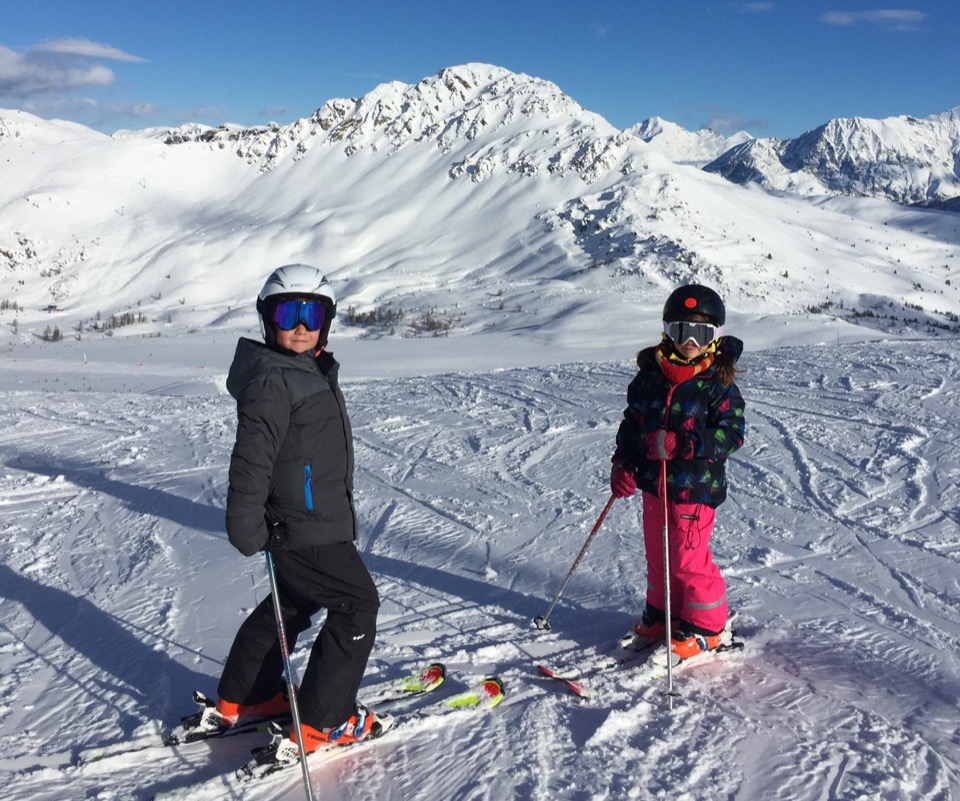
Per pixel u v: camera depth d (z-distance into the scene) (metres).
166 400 12.77
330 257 155.50
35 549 5.15
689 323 3.14
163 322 109.19
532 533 5.26
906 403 8.56
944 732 2.83
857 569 4.43
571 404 9.95
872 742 2.76
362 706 2.84
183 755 2.78
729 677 3.26
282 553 2.59
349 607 2.61
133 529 5.57
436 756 2.72
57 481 7.04
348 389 12.45
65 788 2.60
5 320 129.50
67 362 34.00
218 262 154.75
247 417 2.40
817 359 11.92
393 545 5.08
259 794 2.54
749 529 5.13
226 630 3.81
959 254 186.50
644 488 3.39
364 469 7.12
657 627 3.46
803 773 2.58
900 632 3.65
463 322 75.69
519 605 4.08
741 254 126.50
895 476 6.15
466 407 10.10
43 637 3.79
